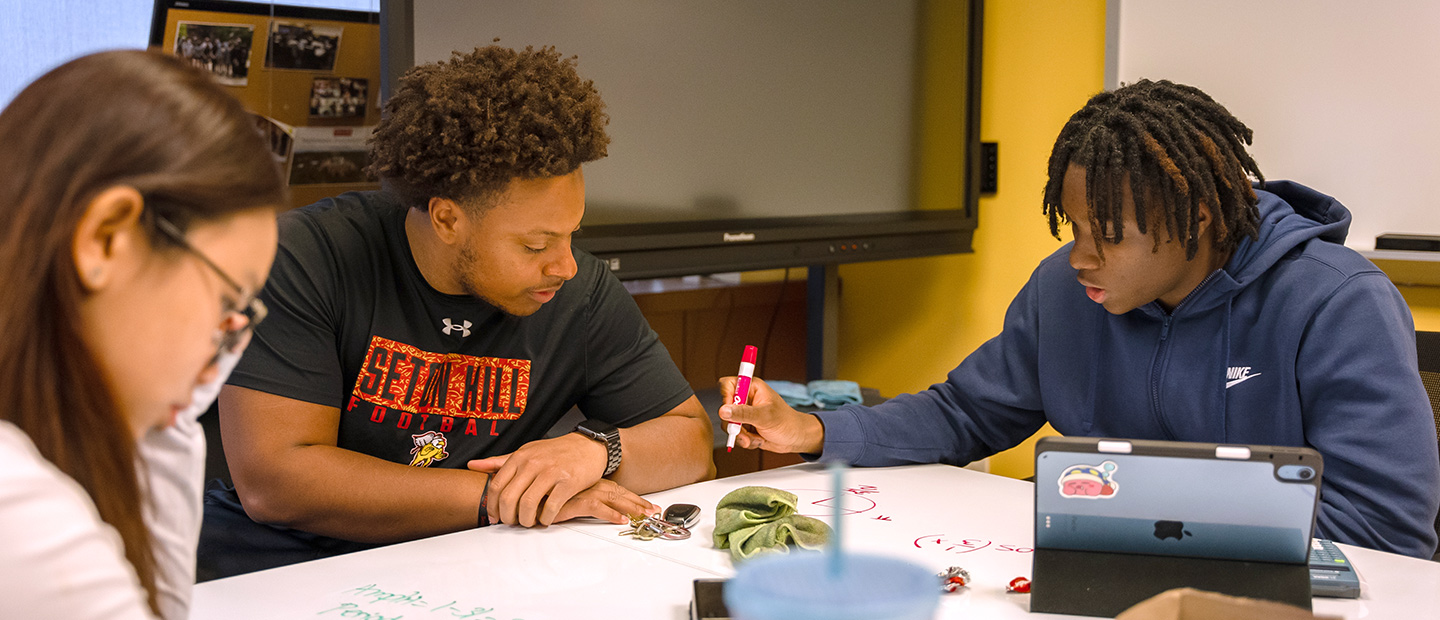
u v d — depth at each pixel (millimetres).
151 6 2037
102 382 498
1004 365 1416
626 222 2072
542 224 1119
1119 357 1290
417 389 1248
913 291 2783
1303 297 1139
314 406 1160
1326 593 822
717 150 2207
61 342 484
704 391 2596
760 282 2768
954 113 2551
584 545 987
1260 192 1278
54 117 479
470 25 1805
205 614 797
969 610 814
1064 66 2385
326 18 1942
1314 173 2062
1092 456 796
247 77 1876
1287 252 1174
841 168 2439
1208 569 795
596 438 1149
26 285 471
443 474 1122
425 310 1245
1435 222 1938
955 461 1396
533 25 1893
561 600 834
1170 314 1241
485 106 1077
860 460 1292
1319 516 1025
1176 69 2188
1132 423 1290
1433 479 1036
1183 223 1097
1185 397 1230
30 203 468
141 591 529
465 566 921
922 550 958
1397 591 838
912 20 2545
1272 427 1171
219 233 509
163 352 508
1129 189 1103
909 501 1129
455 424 1271
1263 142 2113
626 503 1093
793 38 2312
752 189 2279
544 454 1097
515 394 1295
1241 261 1185
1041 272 1411
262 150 545
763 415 1223
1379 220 2004
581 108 1118
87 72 496
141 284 492
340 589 857
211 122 513
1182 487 786
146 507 646
